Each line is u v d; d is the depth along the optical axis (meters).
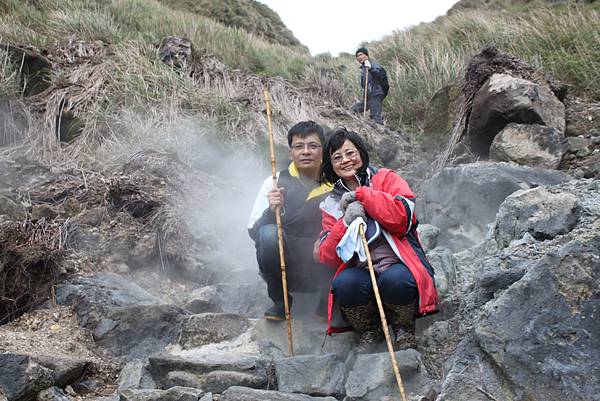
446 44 12.72
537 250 4.05
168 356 3.93
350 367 3.83
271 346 4.12
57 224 5.18
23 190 5.67
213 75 9.55
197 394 3.53
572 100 7.97
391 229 3.74
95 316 4.44
